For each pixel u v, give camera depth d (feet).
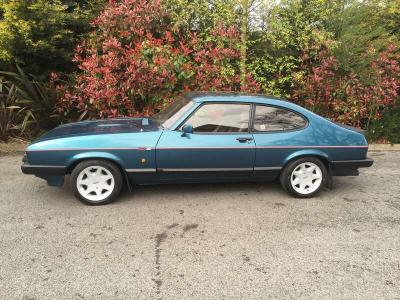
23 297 10.76
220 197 18.19
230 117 17.38
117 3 28.71
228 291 11.23
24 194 18.06
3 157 23.99
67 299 10.73
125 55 25.82
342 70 29.35
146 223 15.33
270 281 11.78
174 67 25.30
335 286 11.64
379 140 29.73
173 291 11.18
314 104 28.53
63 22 28.09
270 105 17.75
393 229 15.46
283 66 28.63
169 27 27.76
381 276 12.23
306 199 18.35
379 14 32.22
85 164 16.40
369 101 28.37
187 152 16.78
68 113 27.50
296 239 14.39
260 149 17.35
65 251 13.14
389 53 28.84
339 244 14.14
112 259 12.71
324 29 29.07
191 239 14.16
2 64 28.19
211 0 28.55
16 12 26.68
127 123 18.43
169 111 18.67
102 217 15.76
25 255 12.84
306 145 17.75
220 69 26.86
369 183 21.03
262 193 18.88
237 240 14.17
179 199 17.81
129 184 17.28
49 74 29.09
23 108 26.08
